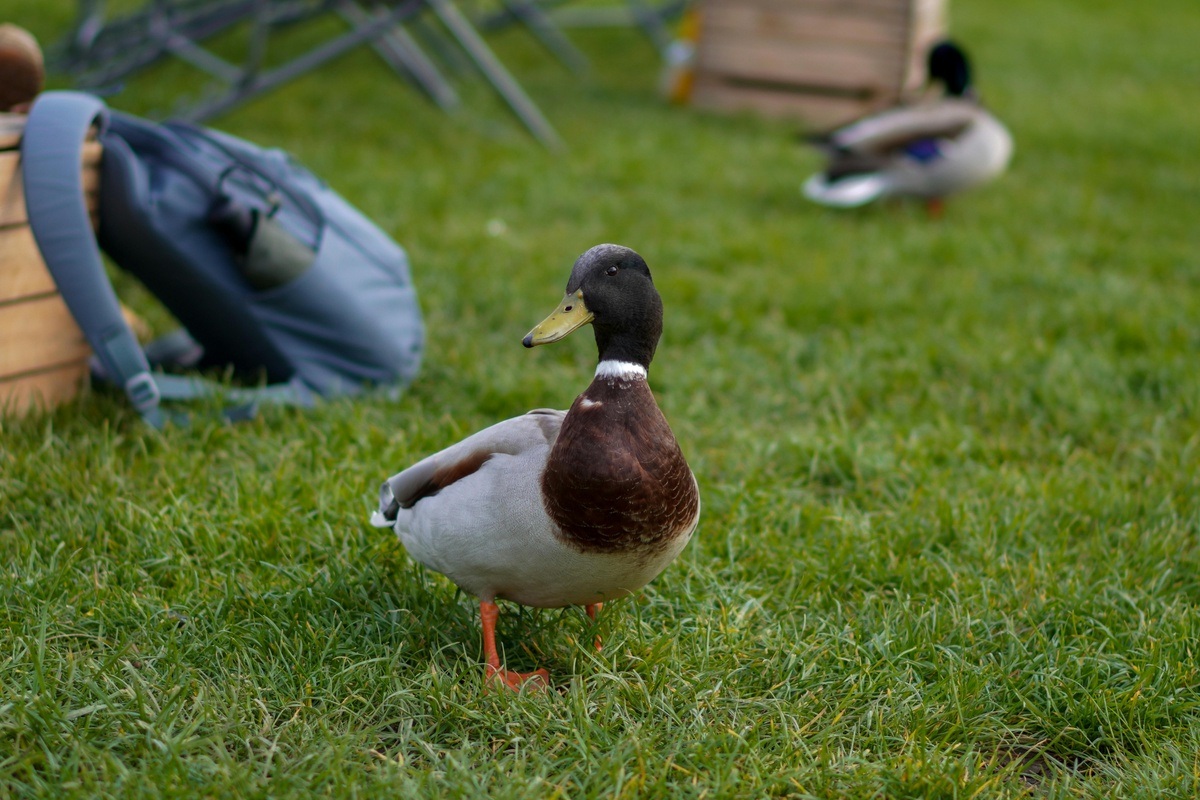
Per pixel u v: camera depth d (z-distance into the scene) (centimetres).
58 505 398
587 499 287
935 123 867
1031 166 1116
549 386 548
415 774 283
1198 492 461
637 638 343
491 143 1046
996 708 333
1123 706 331
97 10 1184
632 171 995
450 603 357
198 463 440
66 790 270
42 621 327
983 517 430
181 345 536
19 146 430
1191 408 545
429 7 1037
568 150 1050
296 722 304
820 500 465
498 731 307
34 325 454
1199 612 376
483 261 721
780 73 1289
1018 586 393
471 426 502
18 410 455
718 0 1291
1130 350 636
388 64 1188
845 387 568
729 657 341
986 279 759
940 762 301
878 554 403
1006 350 614
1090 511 443
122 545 384
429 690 316
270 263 471
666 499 295
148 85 1117
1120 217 939
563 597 315
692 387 566
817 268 760
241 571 378
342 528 402
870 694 332
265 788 276
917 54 1280
